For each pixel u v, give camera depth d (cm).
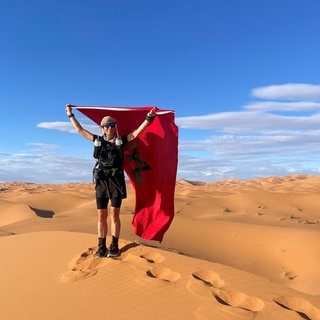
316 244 1171
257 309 415
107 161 584
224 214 2339
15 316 501
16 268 689
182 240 1344
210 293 446
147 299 459
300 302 421
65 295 519
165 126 638
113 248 600
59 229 1436
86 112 630
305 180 6388
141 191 639
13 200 3431
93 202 3059
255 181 8150
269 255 1217
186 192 3719
